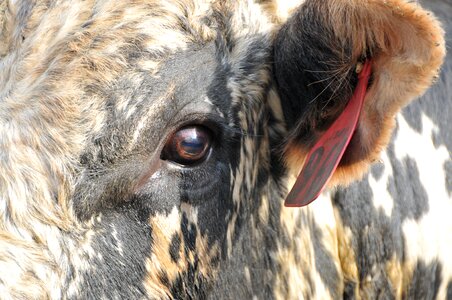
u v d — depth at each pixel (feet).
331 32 20.20
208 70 20.39
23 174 17.95
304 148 21.84
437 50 18.43
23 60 19.21
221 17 20.95
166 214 19.74
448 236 28.58
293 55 21.12
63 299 17.95
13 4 20.58
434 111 28.81
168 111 19.42
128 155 18.89
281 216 23.47
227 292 22.12
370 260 26.61
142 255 19.35
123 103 18.83
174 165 19.86
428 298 28.50
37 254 17.72
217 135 20.56
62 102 18.43
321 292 25.08
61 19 19.74
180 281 20.27
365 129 20.30
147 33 19.60
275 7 22.04
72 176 18.30
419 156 27.94
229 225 21.52
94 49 19.06
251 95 21.52
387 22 18.86
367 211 26.30
